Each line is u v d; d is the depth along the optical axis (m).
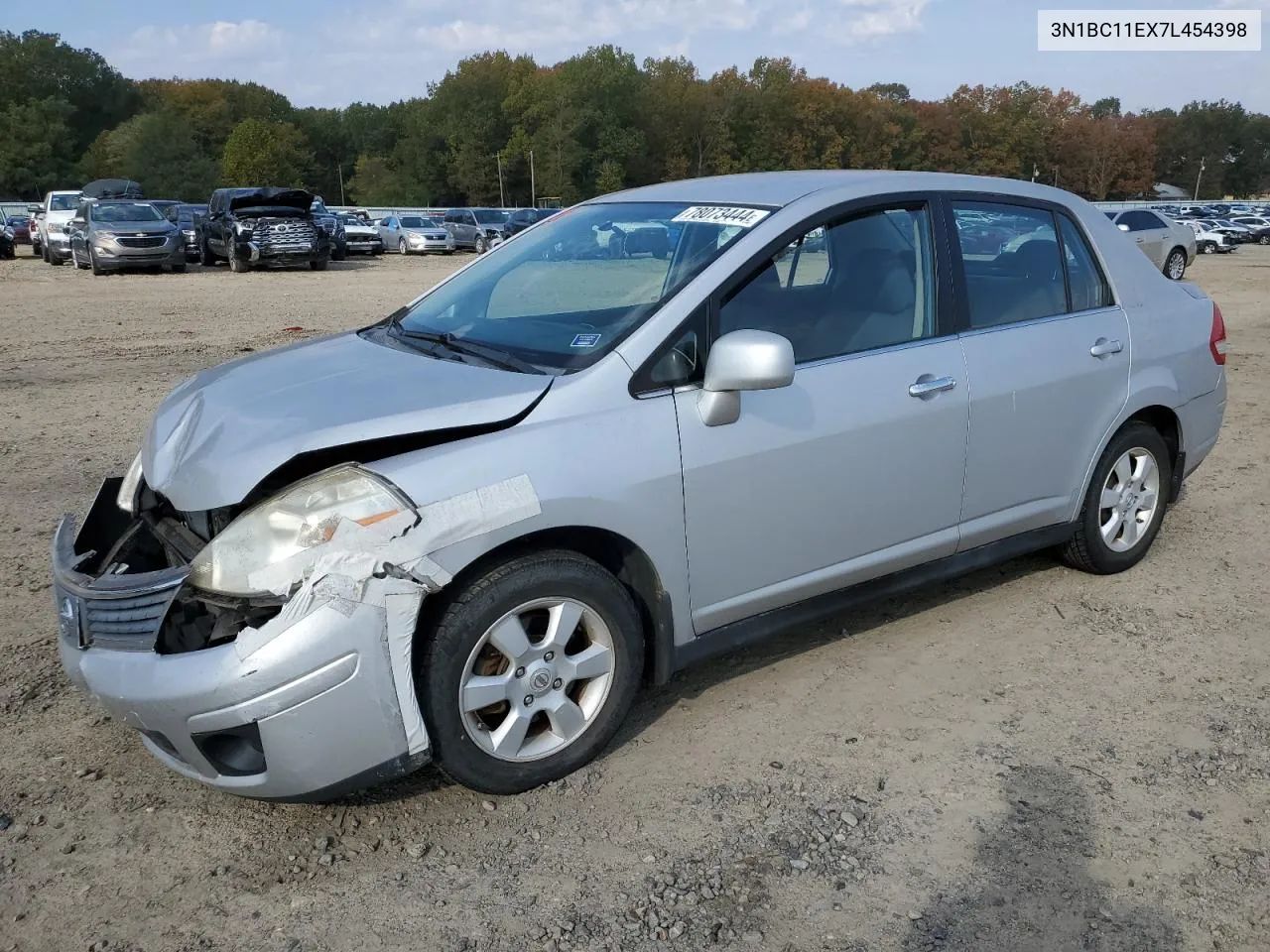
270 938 2.50
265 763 2.63
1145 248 21.38
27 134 85.38
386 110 124.62
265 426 2.87
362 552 2.61
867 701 3.59
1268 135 136.25
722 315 3.25
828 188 3.63
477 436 2.85
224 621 2.65
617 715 3.16
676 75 97.44
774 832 2.88
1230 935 2.49
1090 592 4.52
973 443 3.83
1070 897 2.62
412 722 2.74
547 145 89.00
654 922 2.54
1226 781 3.11
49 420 7.75
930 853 2.79
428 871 2.73
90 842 2.85
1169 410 4.58
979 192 4.01
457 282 4.11
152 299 16.72
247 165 85.44
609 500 2.96
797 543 3.44
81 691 2.82
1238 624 4.21
